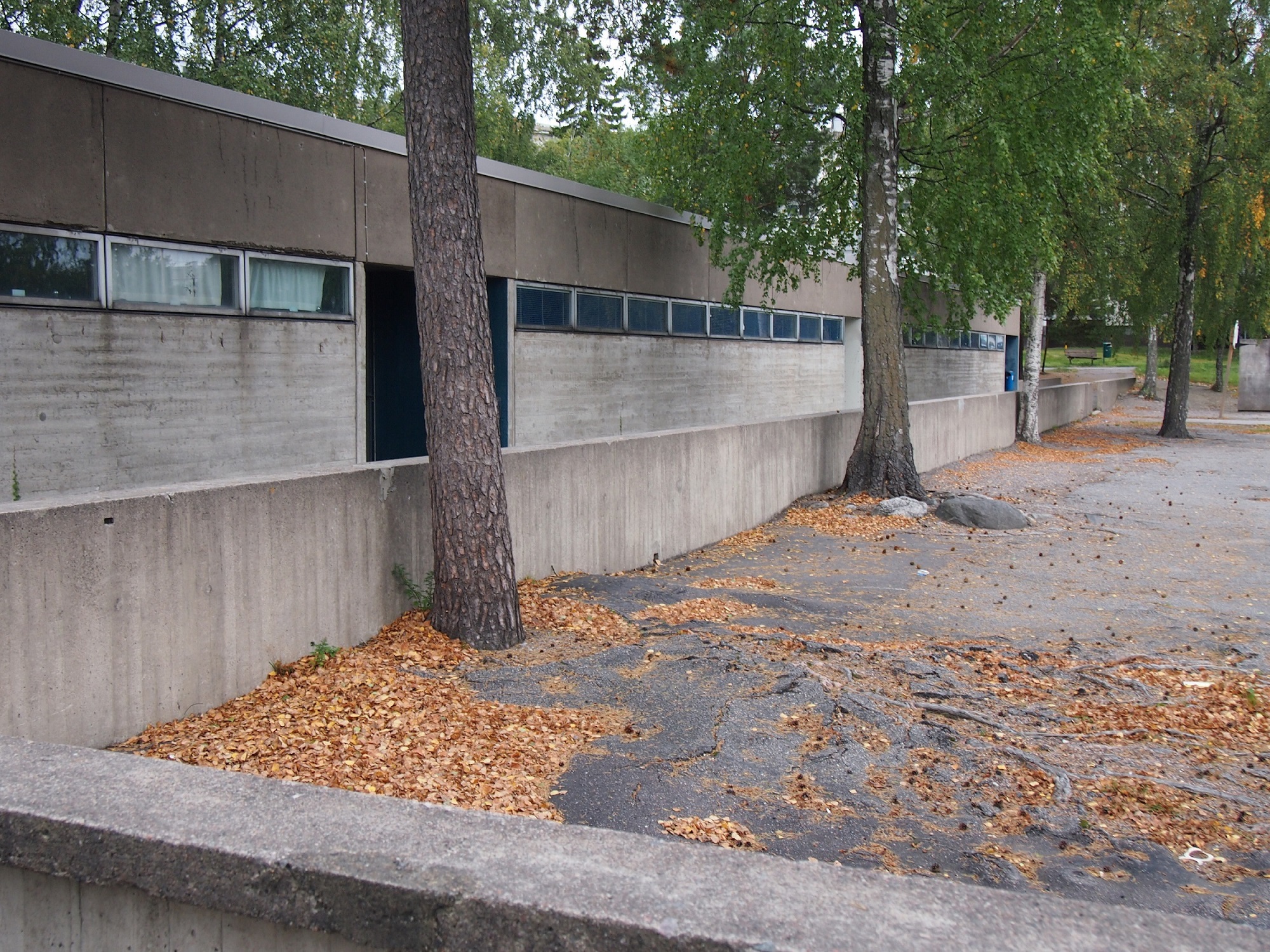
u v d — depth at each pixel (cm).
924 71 1661
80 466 1030
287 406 1259
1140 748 600
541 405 1686
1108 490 1881
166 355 1111
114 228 1048
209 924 241
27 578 491
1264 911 415
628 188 3538
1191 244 2928
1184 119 2612
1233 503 1720
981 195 1759
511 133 3053
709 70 1758
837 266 2781
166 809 251
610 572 1082
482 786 499
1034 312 2833
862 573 1138
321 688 626
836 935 197
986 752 579
